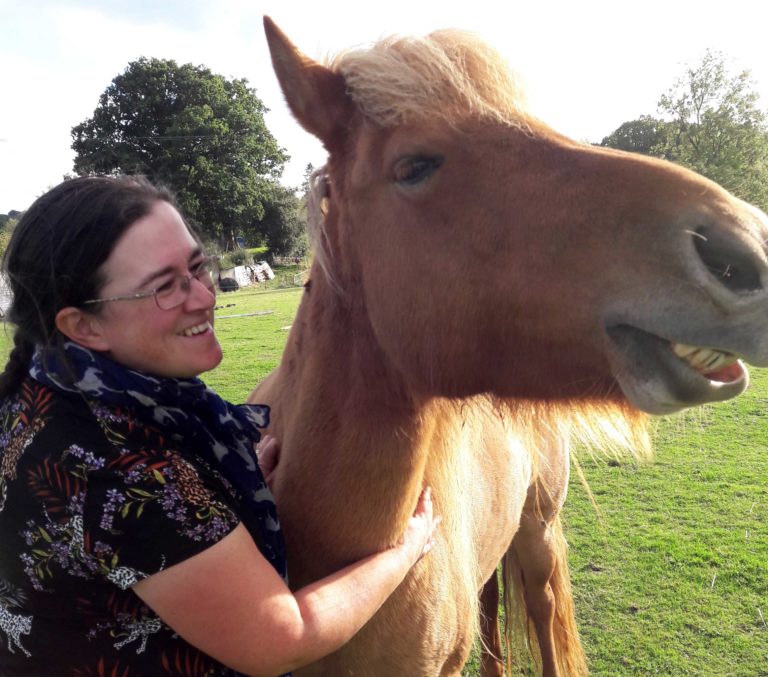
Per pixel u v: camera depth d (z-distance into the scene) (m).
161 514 1.07
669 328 1.08
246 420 1.49
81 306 1.18
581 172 1.24
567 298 1.23
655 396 1.14
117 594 1.12
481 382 1.45
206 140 37.59
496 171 1.32
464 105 1.37
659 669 3.04
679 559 3.88
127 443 1.12
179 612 1.10
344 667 1.65
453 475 1.85
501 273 1.31
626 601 3.53
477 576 2.27
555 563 3.10
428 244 1.39
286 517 1.62
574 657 3.03
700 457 5.49
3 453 1.17
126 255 1.18
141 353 1.25
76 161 40.31
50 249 1.15
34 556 1.10
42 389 1.19
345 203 1.55
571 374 1.31
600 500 4.75
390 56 1.42
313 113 1.54
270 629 1.15
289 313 17.16
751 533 4.14
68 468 1.08
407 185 1.39
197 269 1.35
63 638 1.16
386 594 1.44
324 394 1.58
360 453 1.51
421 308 1.43
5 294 1.31
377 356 1.52
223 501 1.19
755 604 3.44
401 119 1.38
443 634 1.81
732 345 1.02
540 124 1.39
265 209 37.81
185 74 40.22
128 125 41.09
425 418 1.56
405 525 1.57
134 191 1.24
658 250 1.11
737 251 1.04
